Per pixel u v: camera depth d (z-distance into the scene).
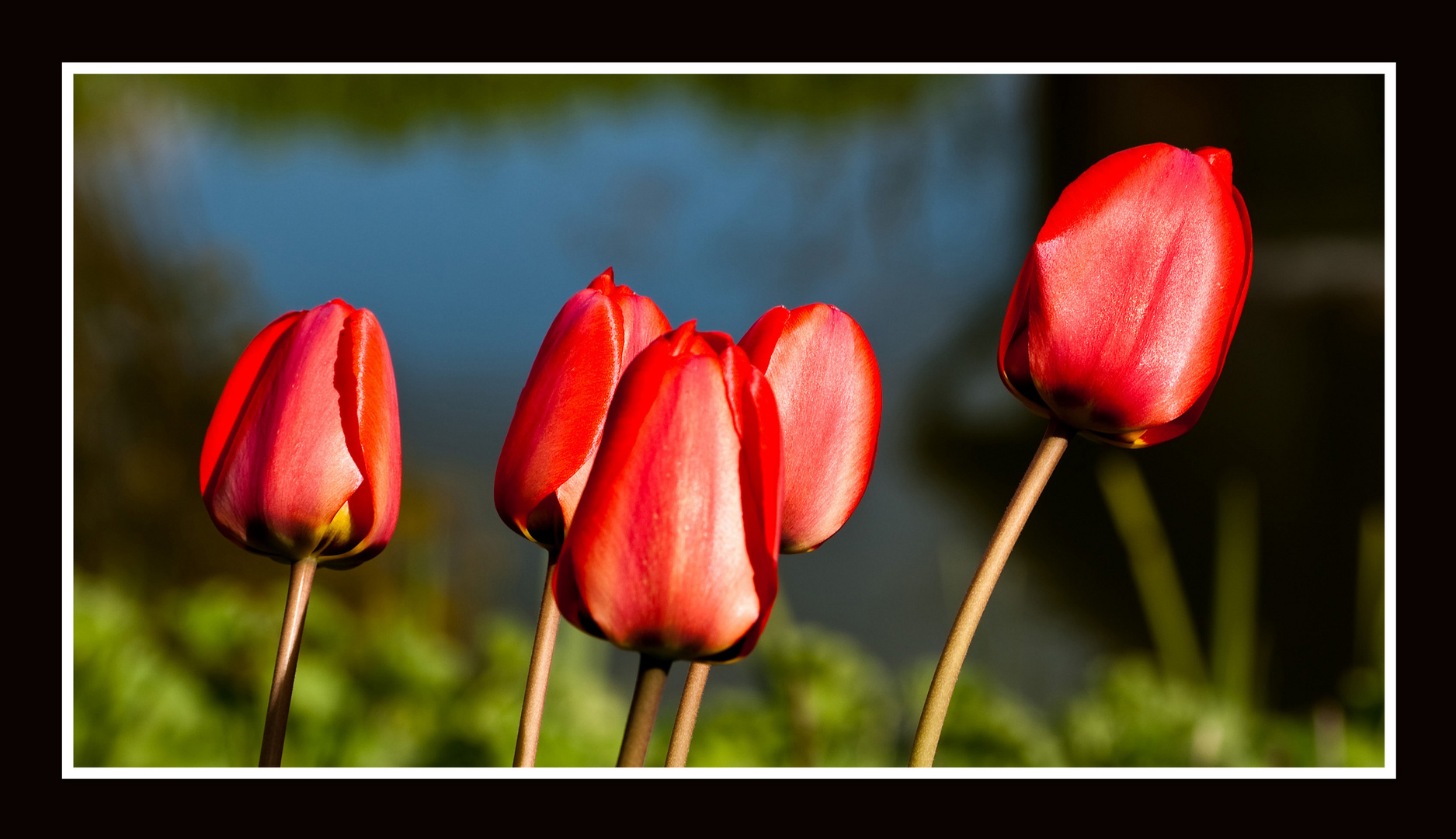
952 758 1.74
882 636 3.59
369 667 1.79
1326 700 2.64
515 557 3.21
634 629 0.99
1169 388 1.04
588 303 1.05
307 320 1.05
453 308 7.07
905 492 5.15
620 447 0.99
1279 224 5.80
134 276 3.82
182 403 3.47
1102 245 1.04
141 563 2.88
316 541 1.06
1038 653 3.49
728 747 1.71
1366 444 4.45
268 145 10.63
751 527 0.99
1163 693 1.79
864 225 7.97
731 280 7.36
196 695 1.73
